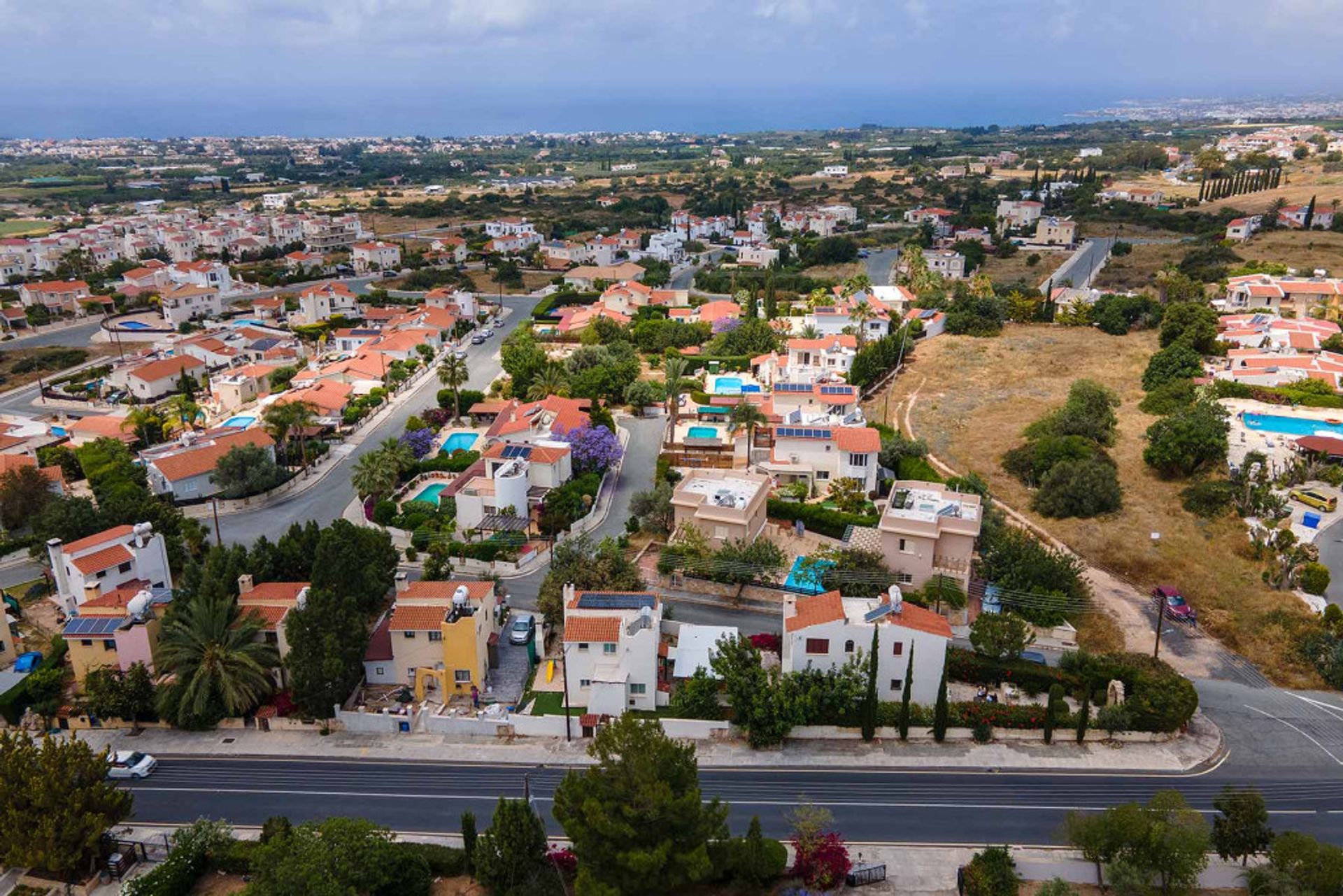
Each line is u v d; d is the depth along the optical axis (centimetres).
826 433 10519
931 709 6856
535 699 7169
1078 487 9775
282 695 7188
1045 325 17862
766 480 9594
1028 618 7919
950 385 14262
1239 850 5366
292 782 6362
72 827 5306
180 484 10875
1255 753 6581
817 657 6962
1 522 10125
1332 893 4922
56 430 13775
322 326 19938
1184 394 12375
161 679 7250
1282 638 7781
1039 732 6725
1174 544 9156
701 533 8750
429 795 6222
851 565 8250
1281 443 10950
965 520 8238
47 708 6938
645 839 4922
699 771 6412
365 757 6631
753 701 6569
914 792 6197
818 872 5225
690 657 7344
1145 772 6384
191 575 7700
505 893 5150
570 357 15700
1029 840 5734
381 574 8312
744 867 5191
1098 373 14500
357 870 4881
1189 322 14775
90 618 7288
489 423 13550
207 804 6159
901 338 15312
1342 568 8656
